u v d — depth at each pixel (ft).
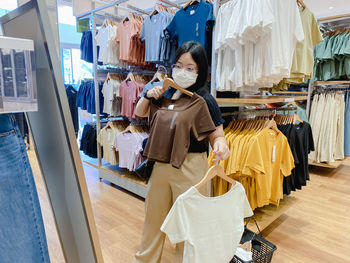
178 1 9.22
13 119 2.10
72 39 19.70
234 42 5.95
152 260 5.11
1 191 1.94
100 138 11.07
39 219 2.22
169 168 4.45
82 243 2.33
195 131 4.17
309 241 7.04
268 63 5.98
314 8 18.56
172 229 3.33
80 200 2.12
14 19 2.33
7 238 1.97
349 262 6.19
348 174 12.64
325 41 12.21
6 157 1.99
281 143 6.90
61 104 1.96
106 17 11.47
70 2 17.07
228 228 3.76
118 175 10.29
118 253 6.31
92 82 12.21
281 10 5.94
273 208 7.83
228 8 6.04
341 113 13.16
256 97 7.73
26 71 1.87
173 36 7.38
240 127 7.18
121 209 8.66
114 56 10.03
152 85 5.06
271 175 6.78
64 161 2.16
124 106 9.68
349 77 12.64
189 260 3.44
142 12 9.87
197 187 3.49
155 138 4.37
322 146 12.60
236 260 4.70
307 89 13.74
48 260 2.30
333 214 8.59
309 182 11.52
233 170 6.24
